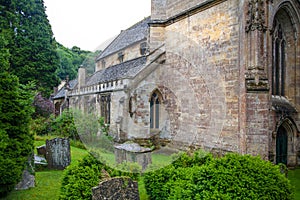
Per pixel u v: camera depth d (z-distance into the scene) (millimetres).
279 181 5766
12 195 8375
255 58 11219
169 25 16688
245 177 5504
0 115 7883
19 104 8461
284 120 13117
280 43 14273
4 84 8172
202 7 14172
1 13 32438
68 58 59156
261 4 11328
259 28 11211
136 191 5762
